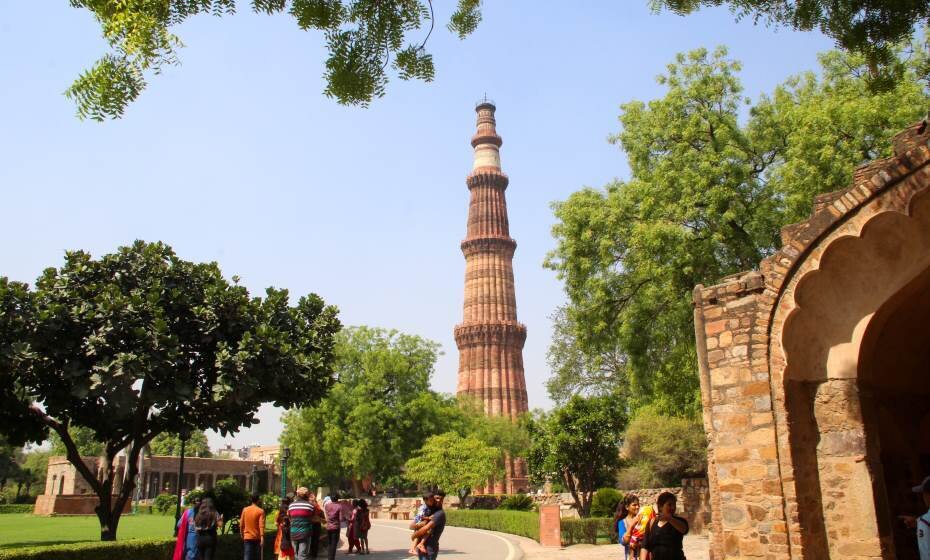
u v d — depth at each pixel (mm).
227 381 18297
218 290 19656
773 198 23000
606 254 24547
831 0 9172
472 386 78500
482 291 81938
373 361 56594
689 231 22578
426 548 11961
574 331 27375
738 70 24500
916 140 9406
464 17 9070
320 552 23516
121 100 6707
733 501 10211
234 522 19797
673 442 39188
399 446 54312
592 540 25422
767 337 10336
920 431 11234
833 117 21250
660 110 24719
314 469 54062
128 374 16750
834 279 10039
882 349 10477
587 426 29641
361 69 8234
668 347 25375
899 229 9469
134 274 19766
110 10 6723
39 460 88625
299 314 21859
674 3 9531
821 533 9766
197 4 6867
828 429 10031
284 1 7949
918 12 9000
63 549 13203
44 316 17062
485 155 88750
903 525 10188
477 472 45438
